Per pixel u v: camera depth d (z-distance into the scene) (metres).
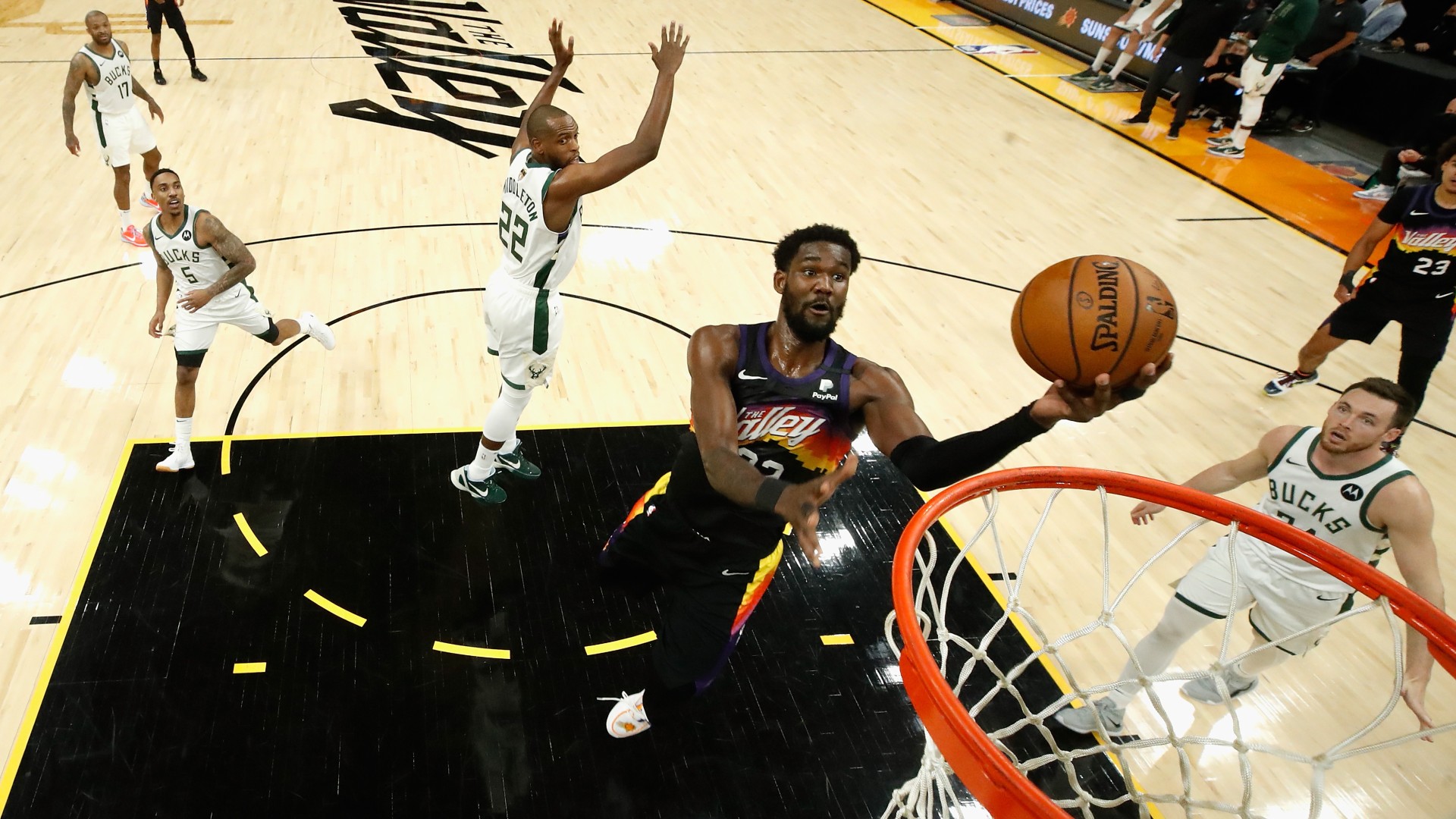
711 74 11.20
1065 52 12.83
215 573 4.16
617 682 3.86
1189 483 3.67
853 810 3.46
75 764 3.35
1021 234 7.89
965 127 10.16
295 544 4.34
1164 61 10.03
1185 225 8.30
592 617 4.14
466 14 12.99
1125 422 5.73
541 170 3.81
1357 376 6.36
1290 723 3.91
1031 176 9.05
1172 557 4.76
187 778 3.34
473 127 9.23
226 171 7.89
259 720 3.56
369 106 9.55
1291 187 9.22
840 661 4.05
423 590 4.18
